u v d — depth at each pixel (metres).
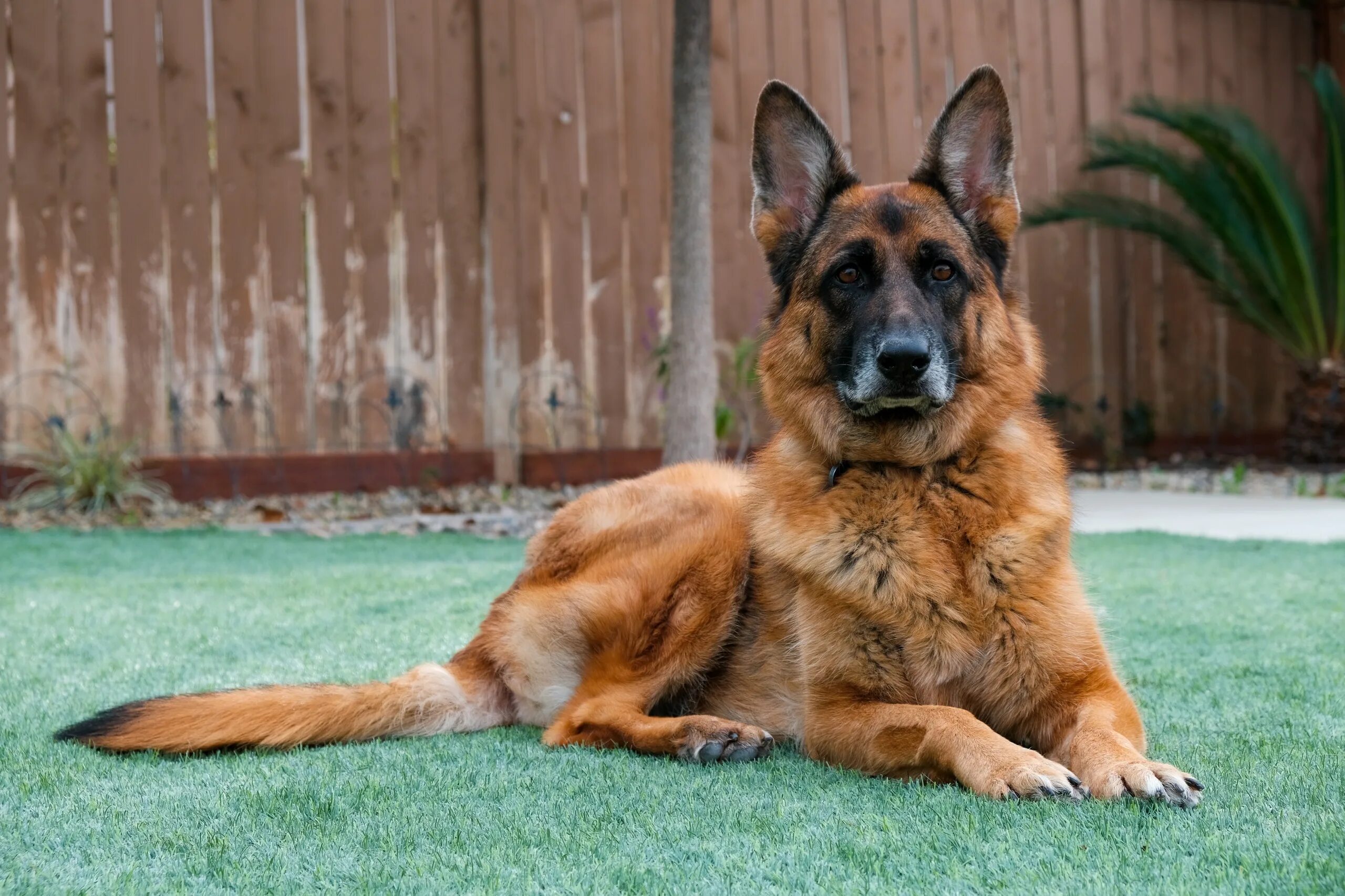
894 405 3.17
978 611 3.00
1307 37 13.01
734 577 3.55
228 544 7.36
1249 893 1.99
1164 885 2.04
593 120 10.15
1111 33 12.05
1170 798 2.48
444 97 9.81
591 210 10.17
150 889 2.12
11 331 8.81
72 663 4.20
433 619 4.95
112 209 9.04
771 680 3.52
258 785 2.77
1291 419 12.39
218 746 3.11
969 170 3.71
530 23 9.95
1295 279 11.90
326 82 9.47
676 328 8.02
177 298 9.17
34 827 2.47
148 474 8.95
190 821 2.51
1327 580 5.70
